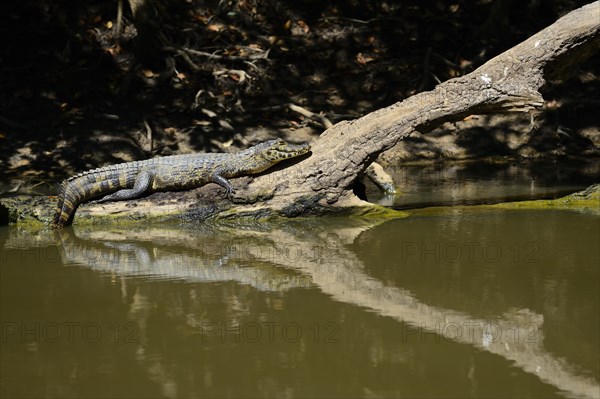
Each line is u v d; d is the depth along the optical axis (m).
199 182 11.45
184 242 10.13
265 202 11.27
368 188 13.62
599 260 8.75
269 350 6.43
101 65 17.58
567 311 7.24
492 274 8.36
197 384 5.82
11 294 7.88
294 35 19.02
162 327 6.96
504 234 10.05
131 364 6.18
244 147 15.99
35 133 15.70
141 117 16.38
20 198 11.52
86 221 11.15
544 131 16.62
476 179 14.16
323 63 18.45
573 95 17.38
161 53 17.56
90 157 15.19
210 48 18.16
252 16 19.20
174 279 8.45
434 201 12.38
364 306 7.46
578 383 5.82
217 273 8.66
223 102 17.12
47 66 17.31
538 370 6.05
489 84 10.89
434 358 6.28
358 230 10.58
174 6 18.83
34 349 6.47
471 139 16.62
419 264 8.81
